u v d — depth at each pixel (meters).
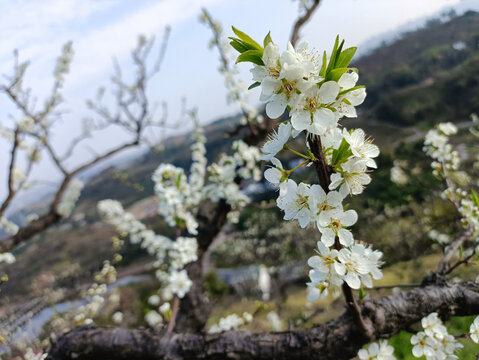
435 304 1.87
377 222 13.05
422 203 10.39
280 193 1.15
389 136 26.77
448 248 2.27
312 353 1.84
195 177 4.20
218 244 19.28
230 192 3.73
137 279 16.38
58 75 5.89
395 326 1.85
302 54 1.11
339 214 1.11
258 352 1.93
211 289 16.03
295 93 1.00
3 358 3.04
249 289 14.47
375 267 1.23
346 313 1.91
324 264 1.21
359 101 1.05
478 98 25.72
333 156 1.11
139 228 4.59
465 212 2.40
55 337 2.26
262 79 1.06
